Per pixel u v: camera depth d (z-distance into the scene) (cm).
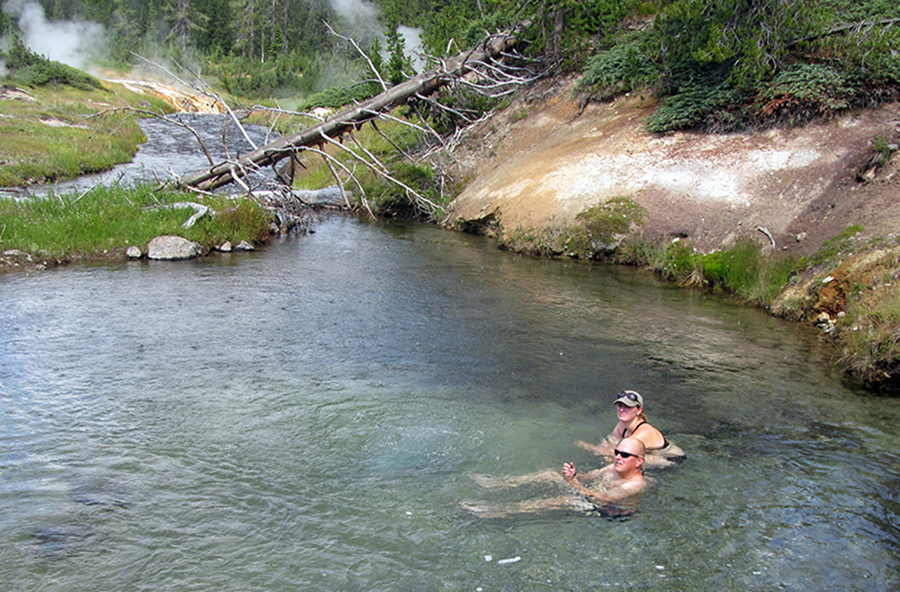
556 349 839
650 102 1734
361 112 1773
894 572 396
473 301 1066
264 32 7488
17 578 373
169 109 4725
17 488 470
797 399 689
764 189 1284
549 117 2005
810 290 991
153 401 635
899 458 553
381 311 991
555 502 472
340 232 1730
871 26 1409
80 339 816
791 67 1442
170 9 7131
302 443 556
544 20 2180
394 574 388
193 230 1421
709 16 1623
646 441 548
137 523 432
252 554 404
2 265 1184
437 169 1986
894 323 759
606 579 387
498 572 392
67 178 2158
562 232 1448
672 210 1368
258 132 3809
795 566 400
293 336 859
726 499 479
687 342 879
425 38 2558
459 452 549
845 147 1256
